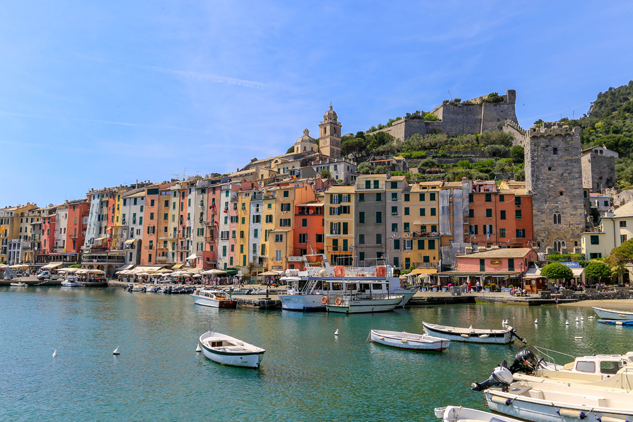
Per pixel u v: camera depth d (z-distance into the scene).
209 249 114.12
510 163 163.62
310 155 168.88
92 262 125.31
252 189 109.88
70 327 50.69
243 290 82.31
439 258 90.06
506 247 89.81
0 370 33.38
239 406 26.39
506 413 22.94
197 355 37.84
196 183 122.06
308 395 28.23
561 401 22.91
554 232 90.81
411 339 39.88
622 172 142.88
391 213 93.94
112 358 36.78
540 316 58.12
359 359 36.88
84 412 25.53
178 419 24.64
